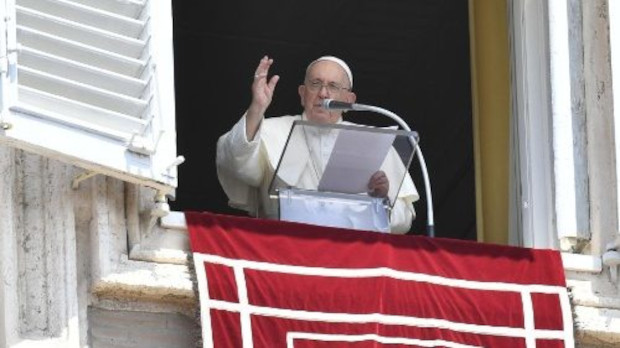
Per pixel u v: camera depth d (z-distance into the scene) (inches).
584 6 1513.3
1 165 1366.9
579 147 1491.1
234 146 1498.5
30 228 1366.9
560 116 1494.8
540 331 1422.2
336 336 1384.1
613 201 1473.9
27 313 1352.1
